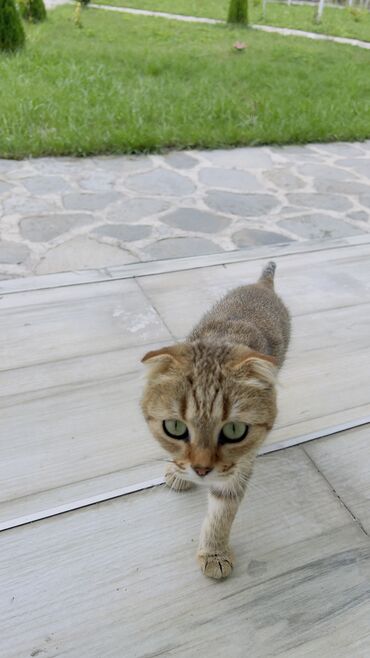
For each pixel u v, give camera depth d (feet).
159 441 1.29
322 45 8.18
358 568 1.40
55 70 5.39
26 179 3.51
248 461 1.30
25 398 1.81
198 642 1.23
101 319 2.20
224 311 1.64
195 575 1.35
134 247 2.82
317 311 2.36
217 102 4.90
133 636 1.23
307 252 2.82
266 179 3.81
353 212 3.41
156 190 3.51
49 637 1.22
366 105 5.32
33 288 2.35
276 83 5.82
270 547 1.43
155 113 4.52
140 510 1.49
